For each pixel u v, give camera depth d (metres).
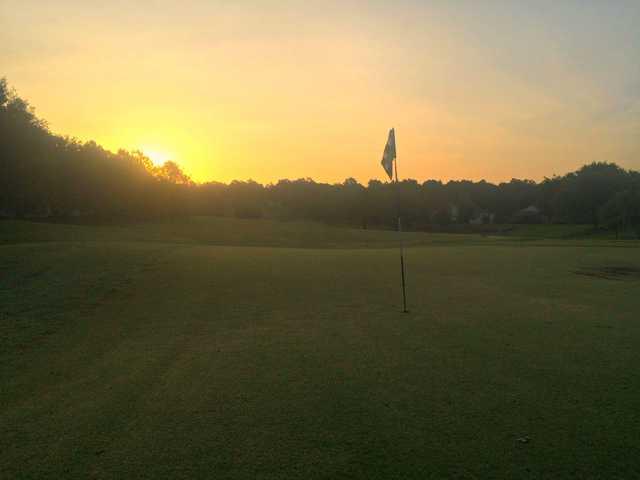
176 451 4.26
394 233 65.75
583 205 87.00
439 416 4.95
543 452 4.18
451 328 8.90
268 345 7.79
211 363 6.84
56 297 11.57
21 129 39.41
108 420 4.94
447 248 30.80
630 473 3.84
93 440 4.50
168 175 77.06
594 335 8.32
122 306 10.95
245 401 5.40
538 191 108.12
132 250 20.41
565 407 5.15
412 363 6.77
